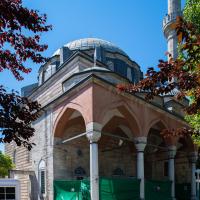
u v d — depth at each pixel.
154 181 21.75
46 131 22.14
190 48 6.05
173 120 24.80
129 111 20.52
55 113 21.34
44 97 27.42
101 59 30.66
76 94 19.48
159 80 6.50
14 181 20.41
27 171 23.03
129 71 32.56
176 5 37.72
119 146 25.78
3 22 5.89
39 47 6.59
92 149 17.80
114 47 33.28
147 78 6.57
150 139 28.94
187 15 12.76
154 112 22.80
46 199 21.05
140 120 21.27
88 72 22.48
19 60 6.65
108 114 21.00
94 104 18.03
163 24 38.53
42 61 6.77
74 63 24.94
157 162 28.81
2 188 20.00
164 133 7.76
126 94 20.05
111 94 19.30
